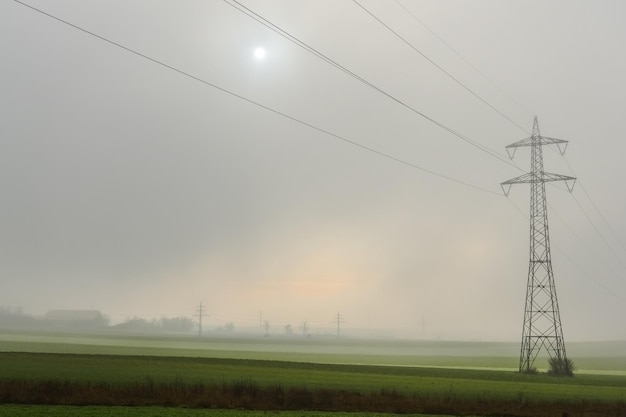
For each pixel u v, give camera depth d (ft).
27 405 114.83
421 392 146.51
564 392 161.27
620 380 227.61
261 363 246.47
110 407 115.75
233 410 118.21
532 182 266.57
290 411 119.65
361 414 118.42
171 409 115.85
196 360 245.86
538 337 259.19
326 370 223.51
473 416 122.83
